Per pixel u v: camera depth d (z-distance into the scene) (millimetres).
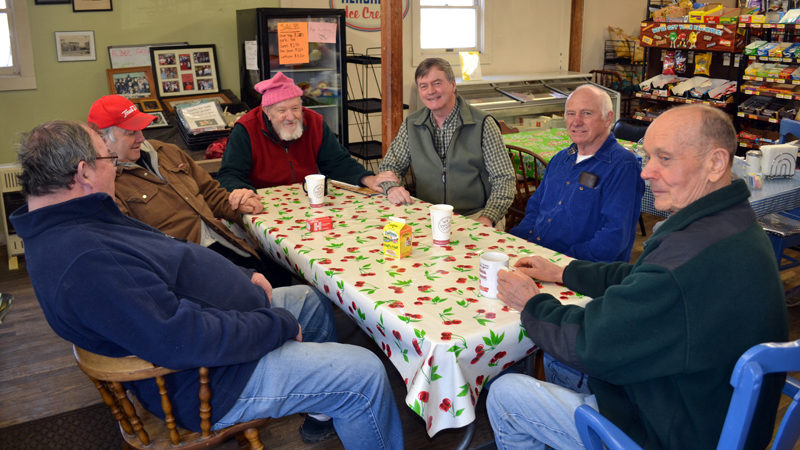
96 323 1345
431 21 5699
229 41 4660
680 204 1327
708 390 1237
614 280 1604
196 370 1494
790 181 2945
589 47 6570
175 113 4168
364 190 2779
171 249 1574
